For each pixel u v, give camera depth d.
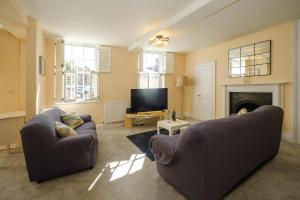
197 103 5.65
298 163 2.42
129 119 4.57
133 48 4.76
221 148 1.52
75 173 2.18
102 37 4.14
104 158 2.65
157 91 5.07
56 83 4.26
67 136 2.24
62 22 3.26
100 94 4.87
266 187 1.87
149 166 2.40
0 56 3.72
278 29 3.45
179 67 6.03
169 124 3.41
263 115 2.09
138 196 1.74
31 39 3.05
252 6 2.62
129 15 2.95
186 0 2.45
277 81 3.49
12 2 2.25
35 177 1.93
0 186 1.91
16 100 3.85
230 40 4.42
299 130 3.21
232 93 4.49
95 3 2.55
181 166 1.64
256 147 2.04
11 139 2.77
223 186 1.63
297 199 1.68
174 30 3.31
